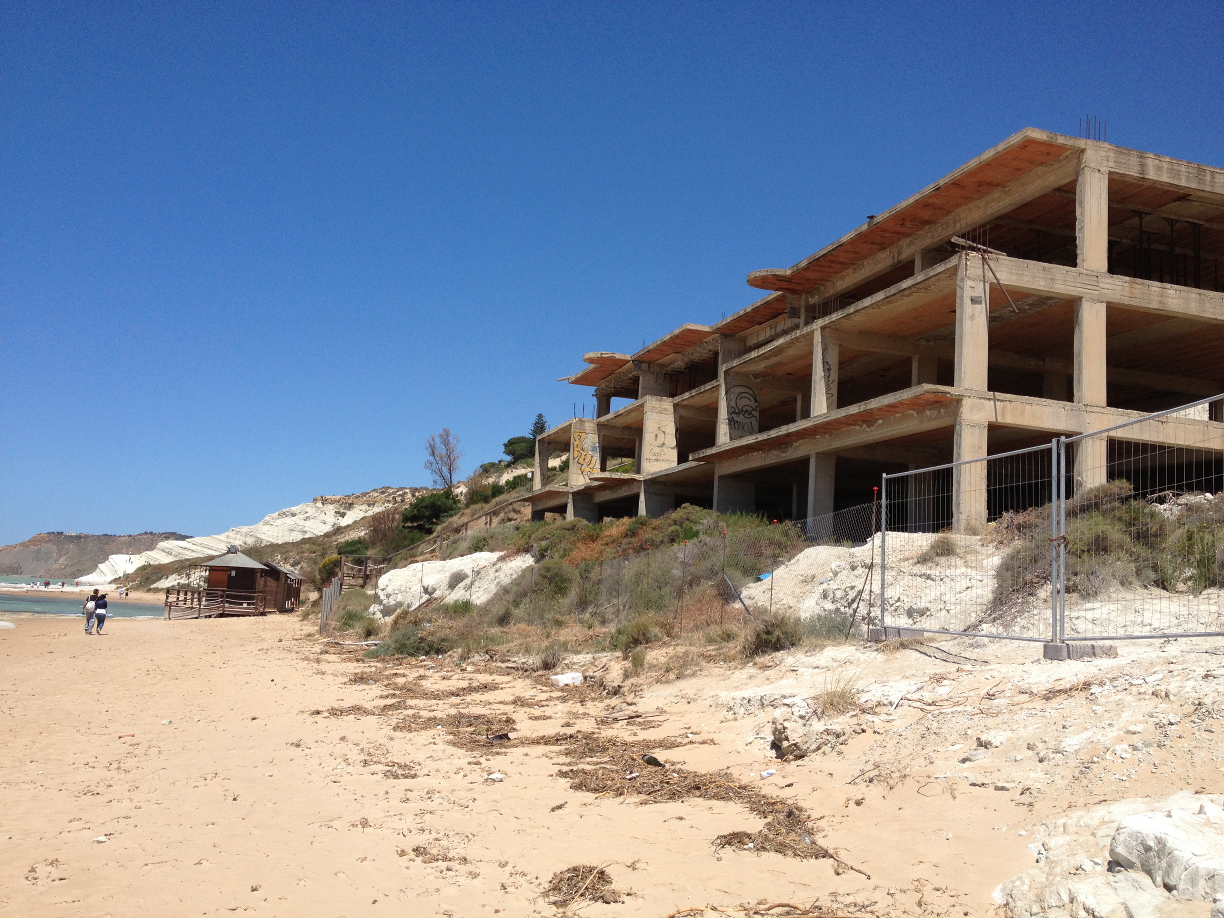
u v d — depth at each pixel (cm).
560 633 2544
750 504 3706
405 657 2602
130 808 934
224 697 1795
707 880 684
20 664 2447
